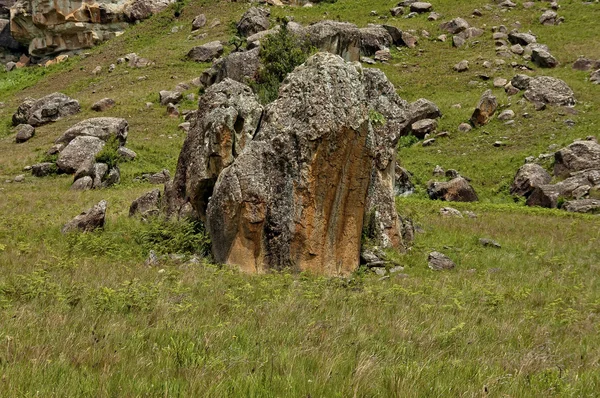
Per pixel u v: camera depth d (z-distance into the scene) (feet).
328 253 55.06
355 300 39.93
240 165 55.11
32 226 67.77
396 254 60.54
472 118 143.23
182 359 23.95
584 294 47.34
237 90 67.87
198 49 196.95
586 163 112.47
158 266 53.06
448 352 28.27
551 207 103.81
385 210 62.59
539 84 147.84
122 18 242.58
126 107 164.96
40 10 238.27
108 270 47.83
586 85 152.05
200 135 65.36
